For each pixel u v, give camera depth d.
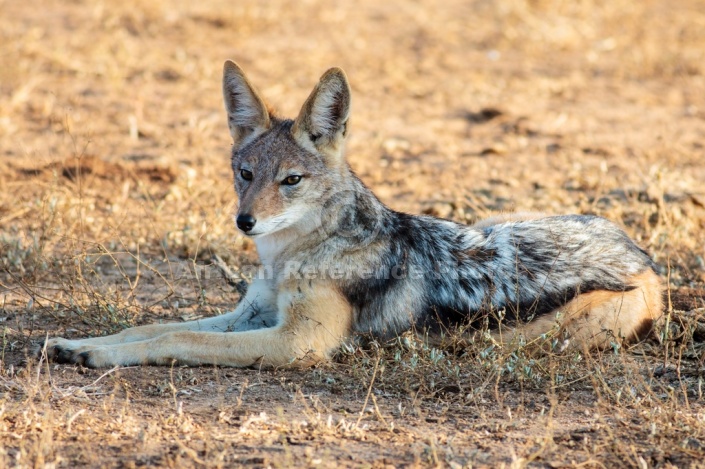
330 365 9.58
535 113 21.88
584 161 18.31
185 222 13.99
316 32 28.53
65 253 12.34
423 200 15.98
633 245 10.80
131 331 9.91
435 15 31.59
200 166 17.23
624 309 10.17
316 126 10.18
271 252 10.27
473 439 7.88
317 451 7.51
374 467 7.25
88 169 16.45
